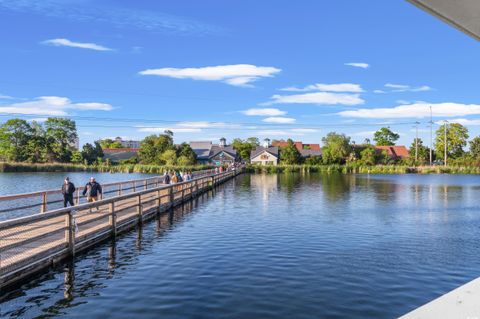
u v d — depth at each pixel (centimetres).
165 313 700
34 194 1309
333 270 989
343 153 9350
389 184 4494
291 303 756
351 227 1623
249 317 686
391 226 1658
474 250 1225
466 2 175
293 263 1052
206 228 1576
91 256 1105
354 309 729
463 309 181
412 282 903
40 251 941
